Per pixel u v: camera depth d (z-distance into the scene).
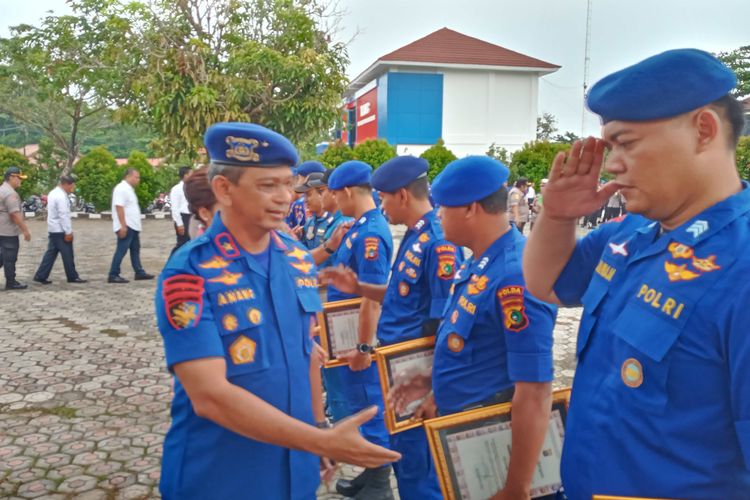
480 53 33.88
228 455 1.69
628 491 1.24
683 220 1.24
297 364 1.78
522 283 1.90
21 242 15.29
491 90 33.78
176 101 9.09
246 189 1.67
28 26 21.75
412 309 2.79
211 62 9.45
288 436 1.51
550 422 1.98
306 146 11.19
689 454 1.17
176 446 1.75
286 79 9.27
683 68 1.12
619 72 1.20
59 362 5.44
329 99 9.69
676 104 1.13
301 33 9.72
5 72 21.92
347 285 3.12
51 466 3.53
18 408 4.38
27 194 24.36
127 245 9.54
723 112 1.16
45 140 26.73
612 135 1.23
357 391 3.26
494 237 2.10
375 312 3.16
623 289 1.32
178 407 1.77
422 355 2.44
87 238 16.55
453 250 2.64
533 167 24.67
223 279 1.66
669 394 1.18
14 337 6.25
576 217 1.52
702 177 1.17
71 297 8.35
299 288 1.85
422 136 33.25
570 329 6.79
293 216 6.65
